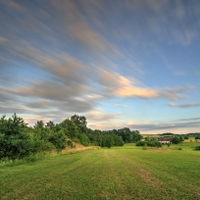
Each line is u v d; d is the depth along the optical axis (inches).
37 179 693.3
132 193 525.3
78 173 842.8
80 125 6373.0
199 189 571.2
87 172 875.4
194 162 1354.6
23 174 790.5
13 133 1256.2
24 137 1288.1
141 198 481.7
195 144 6373.0
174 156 1971.0
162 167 1074.1
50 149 2012.8
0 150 1146.0
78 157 1737.2
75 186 596.7
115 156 1937.7
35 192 521.0
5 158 1149.7
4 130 1218.6
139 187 591.5
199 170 961.5
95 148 4301.2
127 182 664.4
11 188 558.3
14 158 1211.2
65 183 636.7
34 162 1272.1
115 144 7377.0
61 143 2250.2
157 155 2119.8
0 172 836.0
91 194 510.3
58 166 1070.4
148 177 762.2
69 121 4448.8
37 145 1529.3
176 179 721.6
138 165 1166.3
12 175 764.6
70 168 995.9
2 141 1147.3
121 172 887.1
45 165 1107.9
